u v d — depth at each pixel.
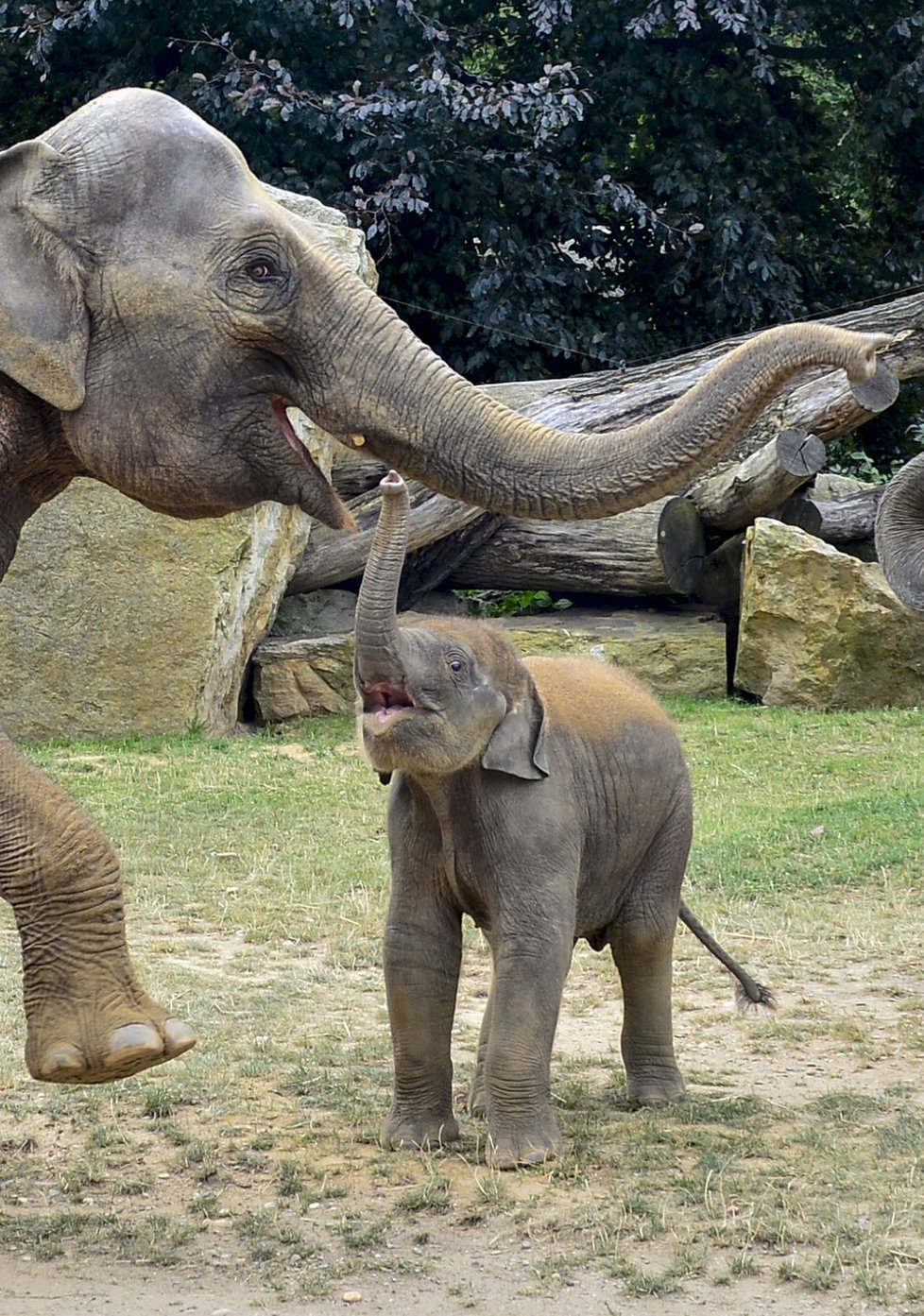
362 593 5.73
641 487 5.07
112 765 14.73
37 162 5.29
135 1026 4.88
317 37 23.80
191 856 11.87
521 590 19.08
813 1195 5.75
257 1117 6.71
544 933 6.16
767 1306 4.91
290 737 16.25
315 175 23.67
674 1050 7.16
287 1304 4.96
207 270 5.27
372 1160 6.20
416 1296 5.02
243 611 16.62
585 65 25.17
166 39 23.62
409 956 6.33
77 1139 6.48
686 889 11.08
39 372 5.22
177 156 5.34
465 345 24.80
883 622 16.97
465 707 5.91
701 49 25.33
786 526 17.23
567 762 6.46
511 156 23.86
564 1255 5.28
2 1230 5.52
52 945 4.95
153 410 5.32
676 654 17.66
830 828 12.49
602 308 25.33
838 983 9.00
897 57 25.55
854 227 27.52
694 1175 5.93
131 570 15.98
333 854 11.95
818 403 17.38
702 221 24.81
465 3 25.61
